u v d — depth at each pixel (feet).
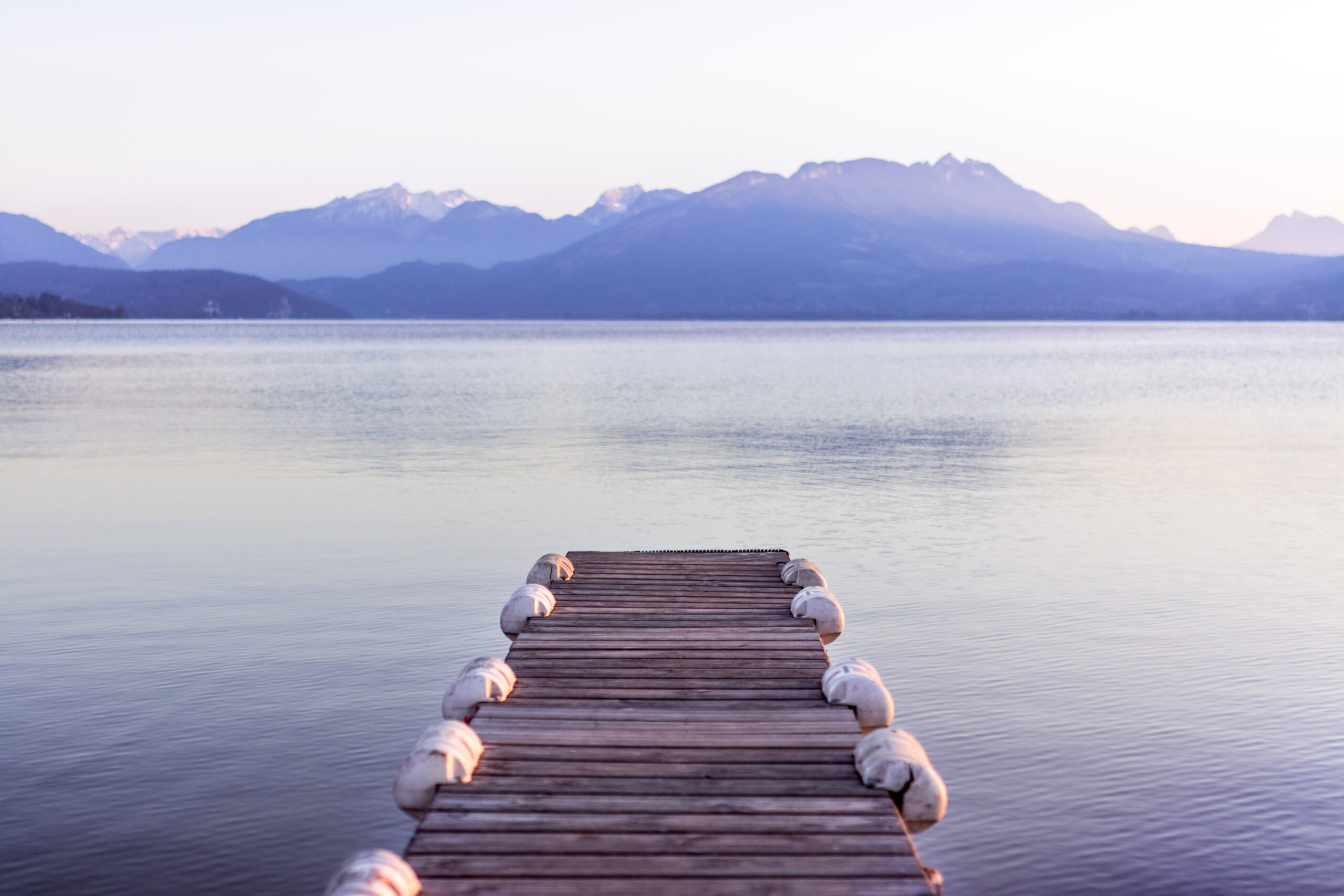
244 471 93.30
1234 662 41.11
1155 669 40.29
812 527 68.44
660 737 27.32
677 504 77.00
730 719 28.84
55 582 54.08
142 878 26.02
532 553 61.16
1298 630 45.27
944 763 32.19
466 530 67.72
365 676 39.96
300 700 37.37
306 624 46.73
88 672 40.14
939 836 27.96
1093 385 211.41
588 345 488.02
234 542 63.98
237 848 27.43
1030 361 317.42
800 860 20.67
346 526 68.95
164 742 33.68
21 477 89.66
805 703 30.32
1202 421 136.05
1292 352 384.88
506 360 332.19
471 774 24.77
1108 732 34.35
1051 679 39.19
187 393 188.44
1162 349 425.69
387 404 166.30
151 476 90.74
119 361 315.37
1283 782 30.86
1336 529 66.90
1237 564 57.47
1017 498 79.25
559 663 34.17
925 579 54.13
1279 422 135.54
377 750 33.22
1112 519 70.64
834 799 23.49
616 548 62.54
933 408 158.10
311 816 29.09
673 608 41.68
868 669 31.30
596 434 123.24
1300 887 25.63
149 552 61.11
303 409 156.04
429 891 19.47
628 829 21.98
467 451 107.45
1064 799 29.91
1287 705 36.65
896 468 94.79
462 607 49.73
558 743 26.89
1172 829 28.22
